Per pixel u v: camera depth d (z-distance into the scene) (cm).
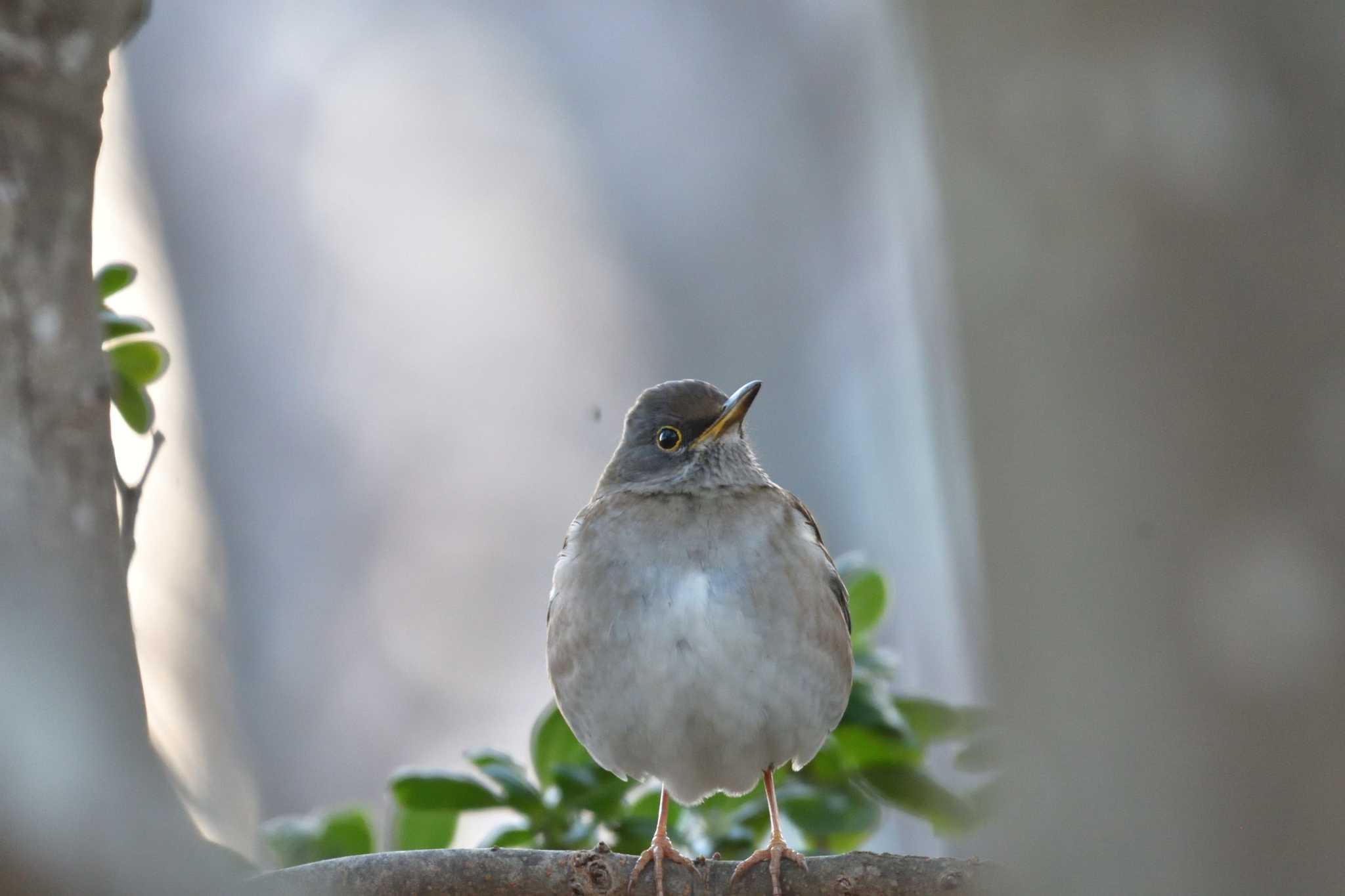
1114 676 540
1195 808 523
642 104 2491
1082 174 559
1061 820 547
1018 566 567
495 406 2483
